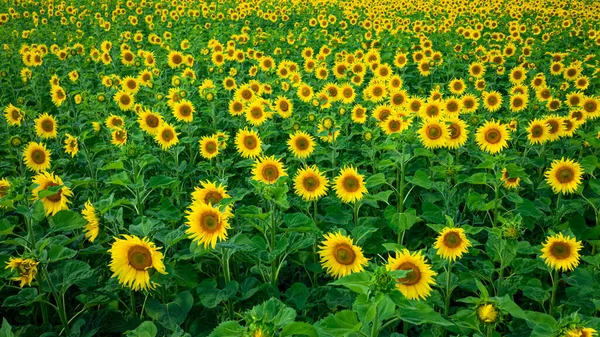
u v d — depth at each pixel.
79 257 5.77
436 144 7.20
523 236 6.57
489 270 4.84
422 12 29.66
